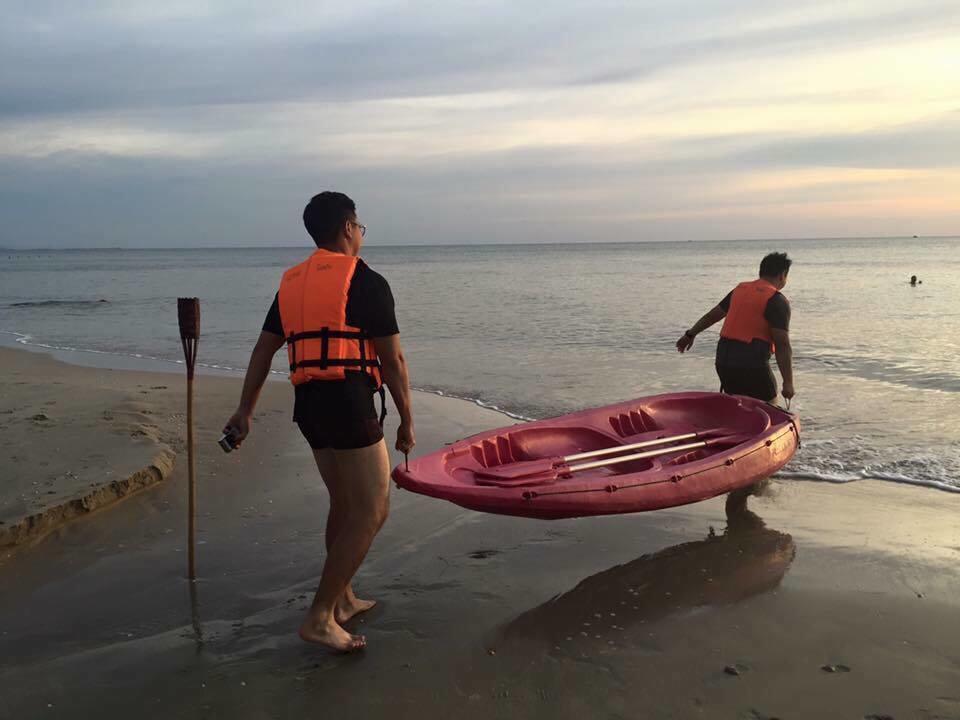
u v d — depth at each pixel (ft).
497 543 14.47
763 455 15.43
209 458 20.35
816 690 9.19
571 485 12.55
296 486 17.95
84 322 67.82
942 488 17.34
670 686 9.36
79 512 15.81
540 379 32.83
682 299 74.28
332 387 9.78
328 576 10.08
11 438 20.44
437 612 11.58
